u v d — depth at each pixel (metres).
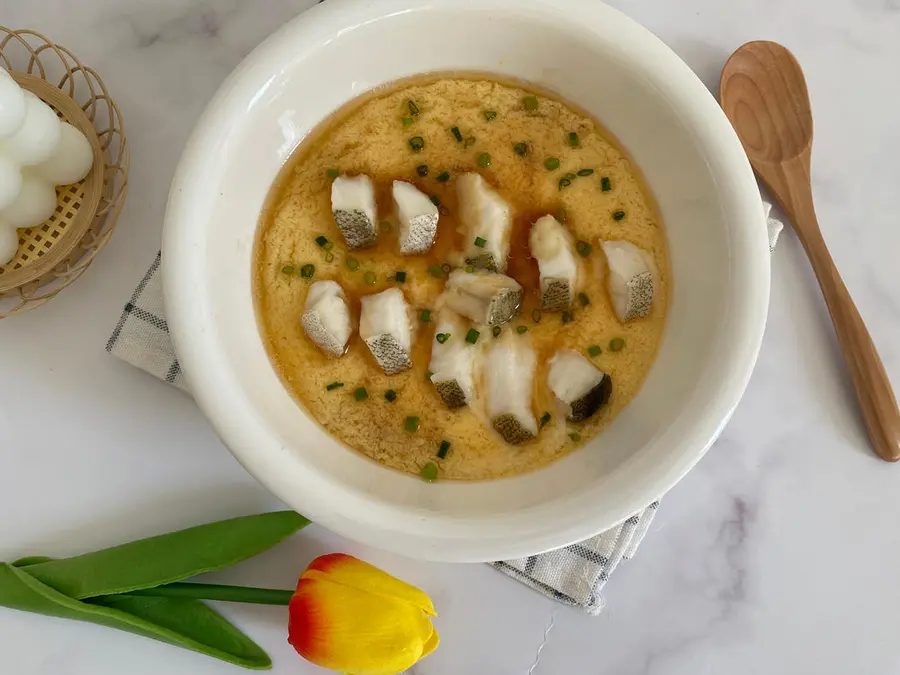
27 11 0.40
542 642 0.38
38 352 0.39
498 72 0.36
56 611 0.37
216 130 0.32
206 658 0.39
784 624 0.38
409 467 0.35
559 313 0.35
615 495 0.30
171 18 0.40
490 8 0.33
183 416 0.39
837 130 0.40
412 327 0.35
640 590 0.39
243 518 0.36
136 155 0.40
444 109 0.36
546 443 0.35
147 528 0.38
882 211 0.40
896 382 0.39
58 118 0.37
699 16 0.40
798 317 0.40
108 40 0.40
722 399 0.31
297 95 0.34
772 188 0.39
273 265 0.36
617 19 0.33
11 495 0.38
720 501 0.39
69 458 0.38
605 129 0.36
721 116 0.32
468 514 0.31
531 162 0.36
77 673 0.38
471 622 0.38
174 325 0.31
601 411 0.34
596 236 0.36
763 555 0.39
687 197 0.33
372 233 0.35
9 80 0.34
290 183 0.36
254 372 0.33
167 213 0.31
